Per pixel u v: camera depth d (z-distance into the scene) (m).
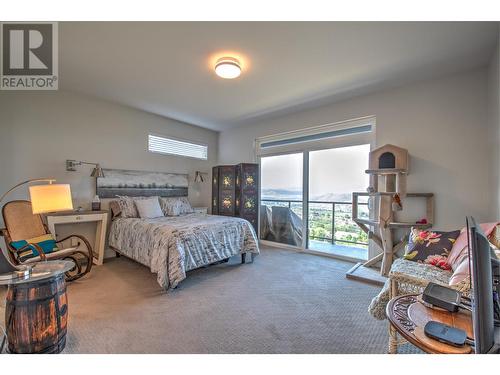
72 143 3.60
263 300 2.42
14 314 1.50
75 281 2.87
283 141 4.67
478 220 2.70
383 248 3.06
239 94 3.55
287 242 4.64
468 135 2.78
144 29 2.09
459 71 2.82
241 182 4.82
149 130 4.51
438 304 1.14
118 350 1.64
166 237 2.77
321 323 2.01
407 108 3.19
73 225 3.61
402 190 3.00
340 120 3.81
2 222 3.03
